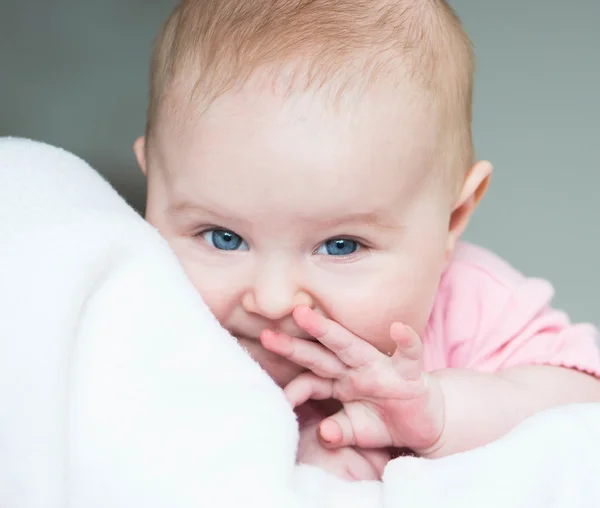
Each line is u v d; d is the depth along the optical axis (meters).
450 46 0.99
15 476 0.62
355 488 0.75
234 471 0.66
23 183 0.77
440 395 0.93
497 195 1.83
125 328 0.69
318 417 1.03
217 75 0.87
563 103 1.89
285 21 0.90
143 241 0.75
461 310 1.12
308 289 0.88
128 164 1.77
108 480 0.64
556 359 1.06
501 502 0.71
